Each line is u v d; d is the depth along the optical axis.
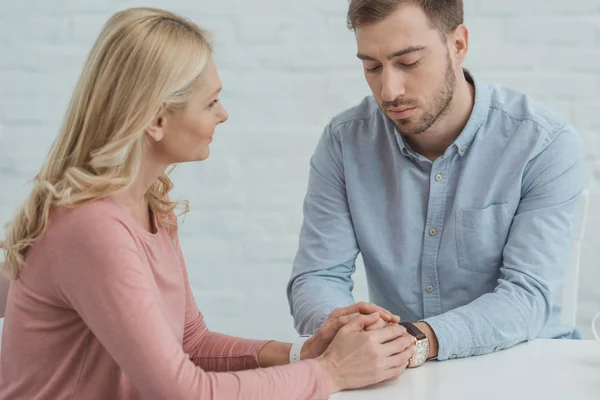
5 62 2.61
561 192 1.67
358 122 1.84
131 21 1.27
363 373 1.32
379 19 1.54
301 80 2.58
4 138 2.64
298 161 2.61
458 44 1.67
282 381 1.28
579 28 2.48
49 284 1.25
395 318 1.46
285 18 2.55
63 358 1.31
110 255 1.21
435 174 1.75
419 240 1.78
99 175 1.27
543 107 1.75
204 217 2.65
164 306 1.40
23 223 1.27
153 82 1.25
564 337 1.82
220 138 2.62
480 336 1.47
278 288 2.67
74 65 2.61
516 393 1.28
